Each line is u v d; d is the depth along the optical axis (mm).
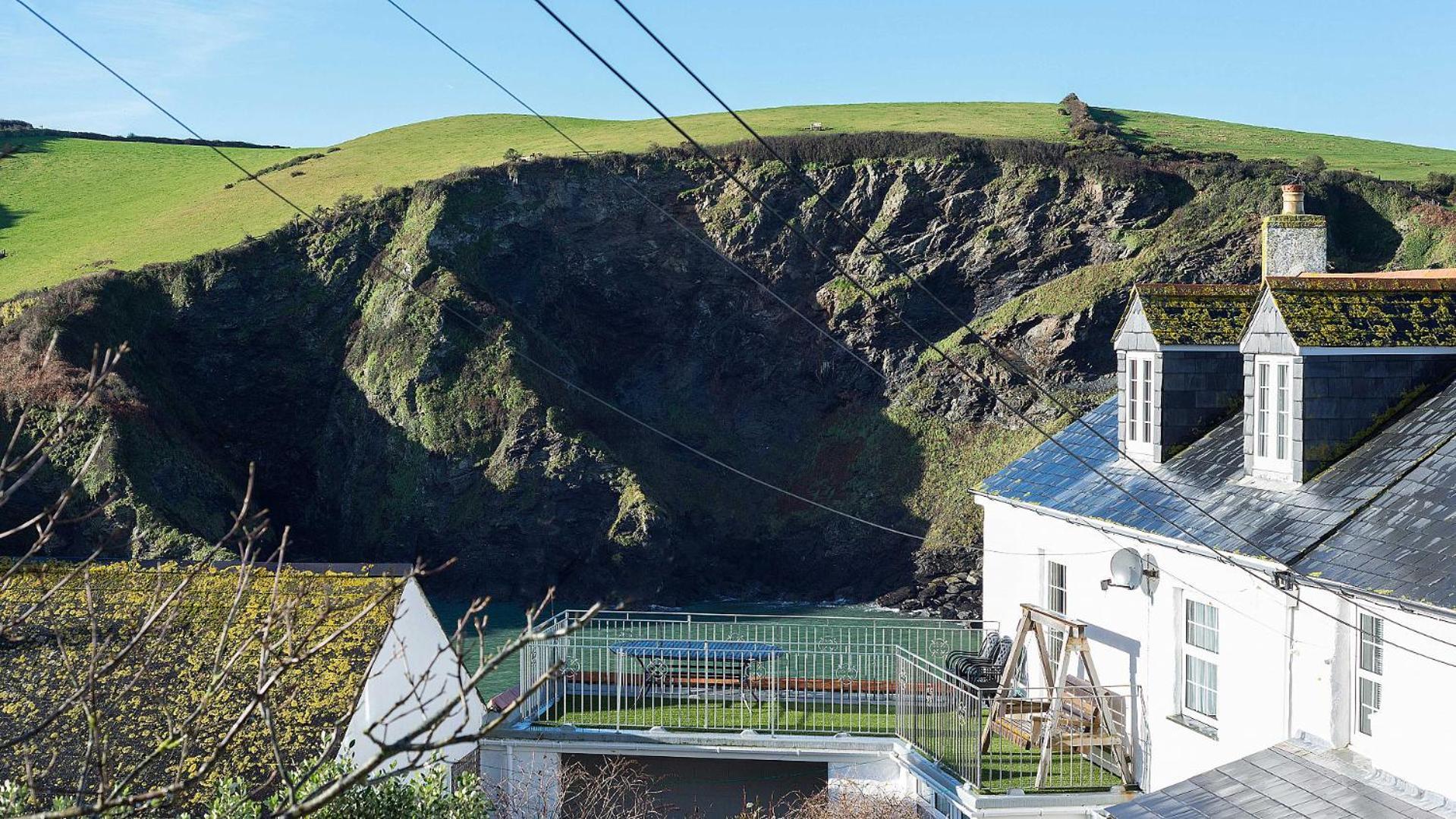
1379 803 12836
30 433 77500
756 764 22453
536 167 103250
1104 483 20750
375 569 20359
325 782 11242
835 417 102188
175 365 95125
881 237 104000
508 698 23422
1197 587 16828
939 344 100625
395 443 91812
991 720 19156
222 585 19547
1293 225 22266
